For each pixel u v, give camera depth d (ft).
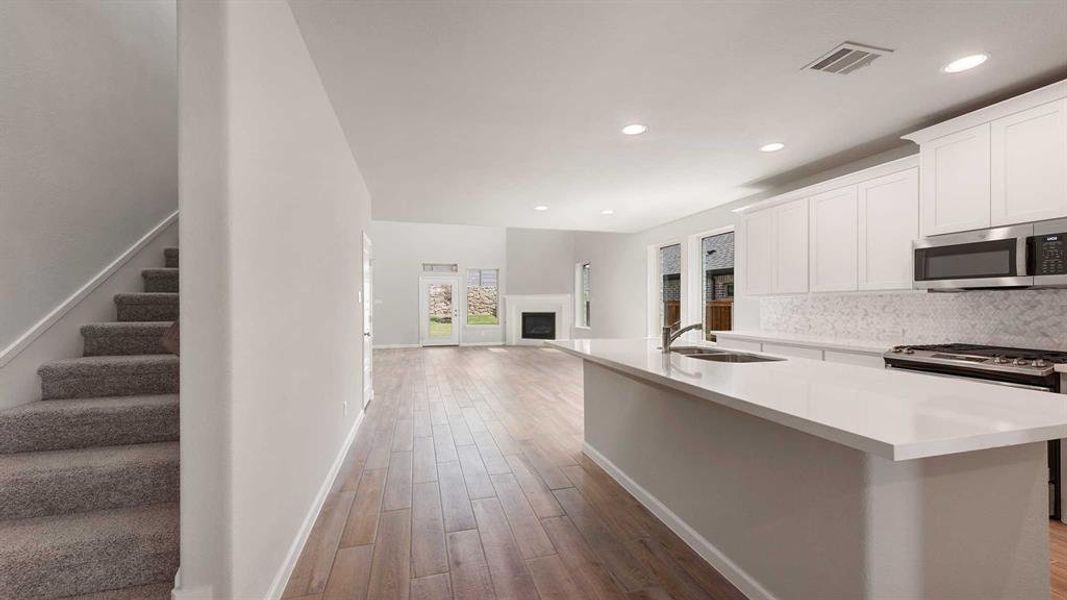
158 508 6.02
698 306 22.22
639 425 9.37
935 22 7.04
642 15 6.89
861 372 6.75
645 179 15.92
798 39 7.52
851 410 4.42
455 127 11.16
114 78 9.24
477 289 42.39
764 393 5.25
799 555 5.46
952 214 9.92
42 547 5.13
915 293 12.37
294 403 7.15
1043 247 8.39
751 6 6.67
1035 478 4.86
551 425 15.10
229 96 4.82
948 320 11.63
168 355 8.34
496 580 6.64
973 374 8.91
